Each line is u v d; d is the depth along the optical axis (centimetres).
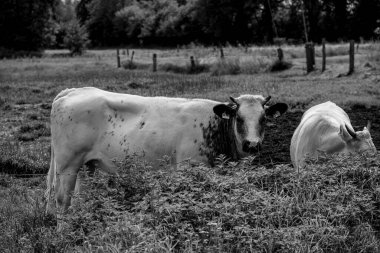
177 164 772
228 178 704
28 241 657
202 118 791
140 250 559
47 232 682
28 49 6969
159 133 787
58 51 7612
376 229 668
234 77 2608
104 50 8450
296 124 1454
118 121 809
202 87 2103
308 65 2659
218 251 572
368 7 6144
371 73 2328
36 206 804
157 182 693
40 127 1512
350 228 650
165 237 593
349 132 799
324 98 1714
